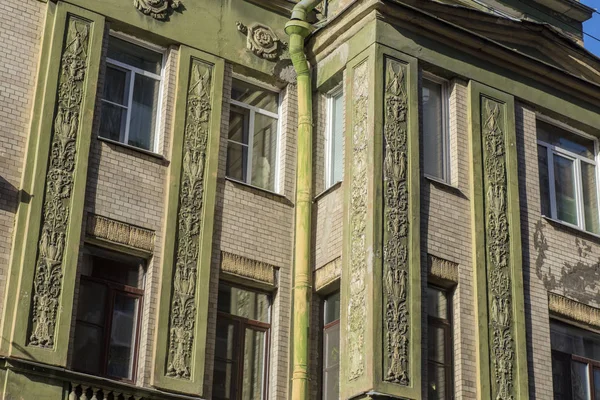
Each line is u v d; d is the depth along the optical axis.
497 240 17.22
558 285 17.78
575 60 19.78
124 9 17.02
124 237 15.82
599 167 19.61
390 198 16.30
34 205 15.14
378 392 14.95
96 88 16.25
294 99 18.34
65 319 14.77
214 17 17.89
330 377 16.44
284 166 17.84
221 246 16.62
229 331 16.52
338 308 16.75
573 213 19.08
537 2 20.94
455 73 17.94
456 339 16.36
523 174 18.20
